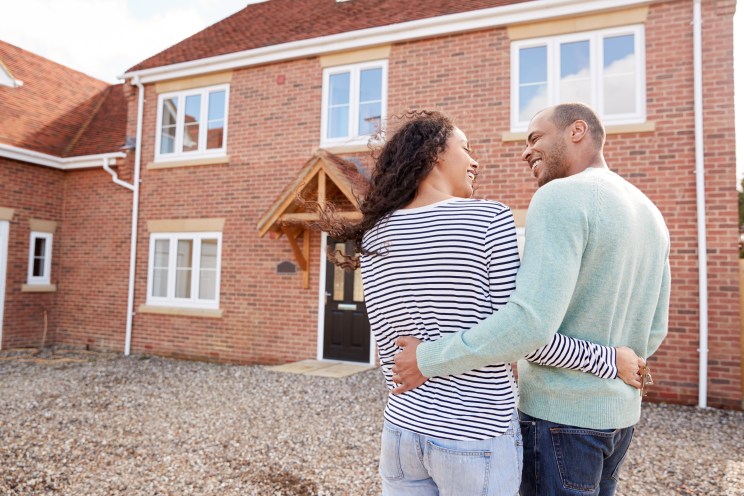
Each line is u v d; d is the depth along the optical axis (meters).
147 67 9.73
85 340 10.05
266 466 3.89
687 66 6.38
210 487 3.50
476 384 1.24
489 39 7.36
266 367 7.92
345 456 4.12
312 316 8.21
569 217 1.24
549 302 1.13
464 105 7.45
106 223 10.09
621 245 1.30
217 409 5.52
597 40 6.80
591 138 1.53
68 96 12.59
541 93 7.12
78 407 5.63
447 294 1.24
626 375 1.32
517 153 7.11
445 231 1.26
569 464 1.32
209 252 9.13
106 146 10.57
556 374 1.35
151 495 3.38
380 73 8.09
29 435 4.62
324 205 1.70
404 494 1.33
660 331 1.57
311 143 8.41
